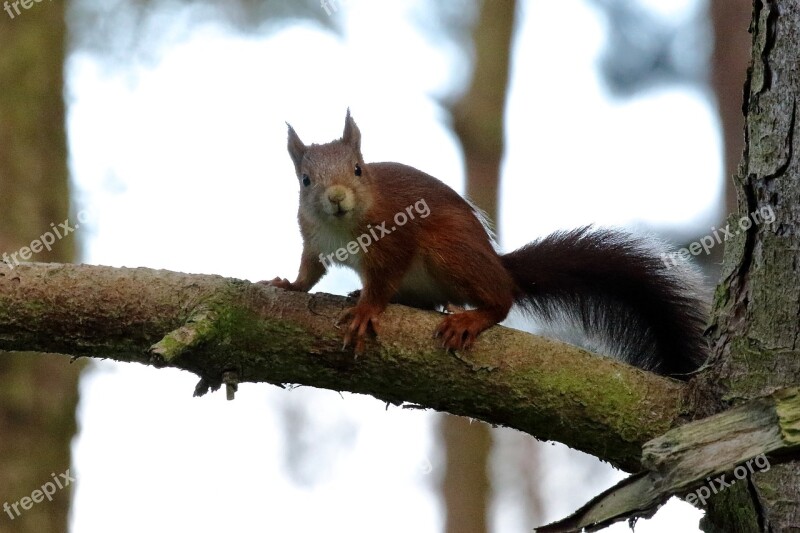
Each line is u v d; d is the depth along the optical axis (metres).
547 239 11.27
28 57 16.44
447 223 10.55
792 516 7.48
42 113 16.55
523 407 8.12
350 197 10.39
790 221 7.83
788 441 6.63
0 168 15.91
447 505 18.73
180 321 8.01
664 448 6.92
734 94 17.44
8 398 15.07
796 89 7.84
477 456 18.81
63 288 8.02
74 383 15.92
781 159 7.86
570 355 8.16
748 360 7.89
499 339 8.19
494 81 19.25
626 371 8.16
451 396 8.20
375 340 8.10
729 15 17.70
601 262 10.94
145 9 20.47
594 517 7.15
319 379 8.23
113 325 8.05
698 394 8.03
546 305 11.18
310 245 11.16
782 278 7.84
